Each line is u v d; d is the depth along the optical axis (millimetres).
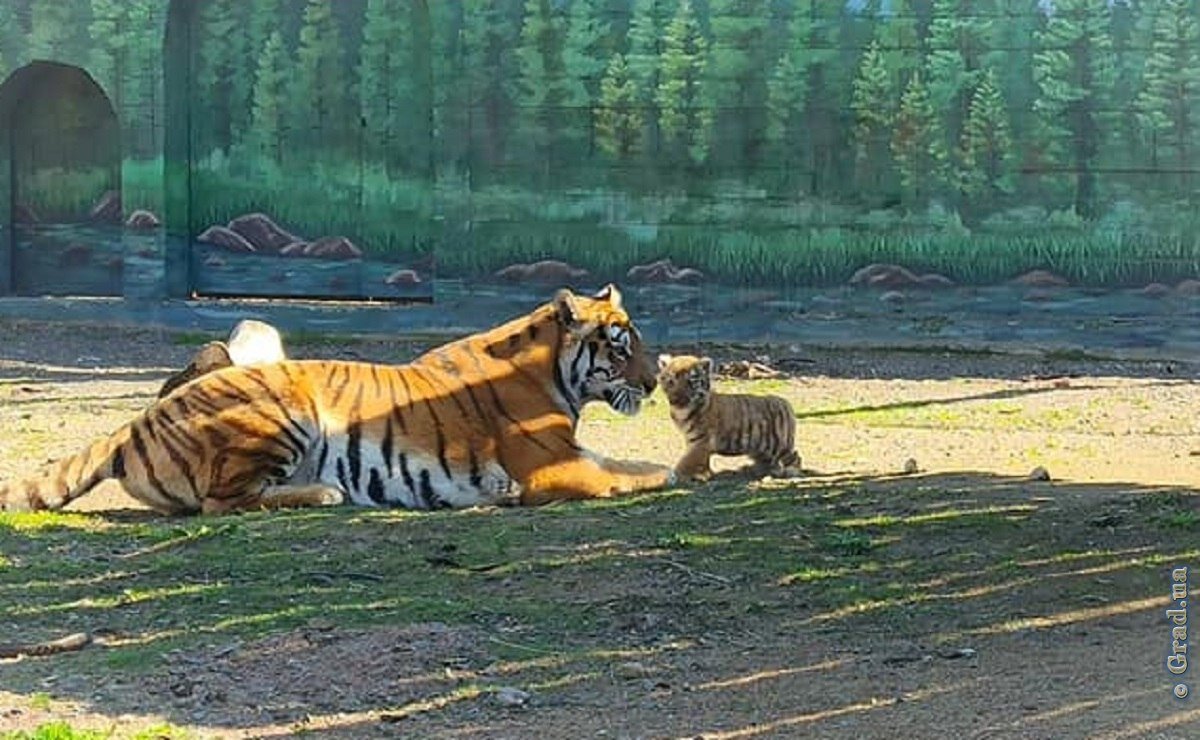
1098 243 21391
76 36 24062
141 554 10398
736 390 18969
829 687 7773
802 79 21953
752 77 22031
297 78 23969
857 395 18609
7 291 25219
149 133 23922
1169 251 21234
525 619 8930
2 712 7516
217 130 24188
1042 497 11922
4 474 13281
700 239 22250
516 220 22688
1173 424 16672
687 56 22156
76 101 24984
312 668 8102
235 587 9555
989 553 10172
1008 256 21609
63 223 25156
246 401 11648
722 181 22172
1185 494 11758
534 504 11891
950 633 8633
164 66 23891
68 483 11742
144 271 24016
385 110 23719
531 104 22547
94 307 24109
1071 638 8492
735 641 8562
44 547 10586
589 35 22359
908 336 21828
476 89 22672
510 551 10375
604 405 17312
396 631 8641
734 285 22219
